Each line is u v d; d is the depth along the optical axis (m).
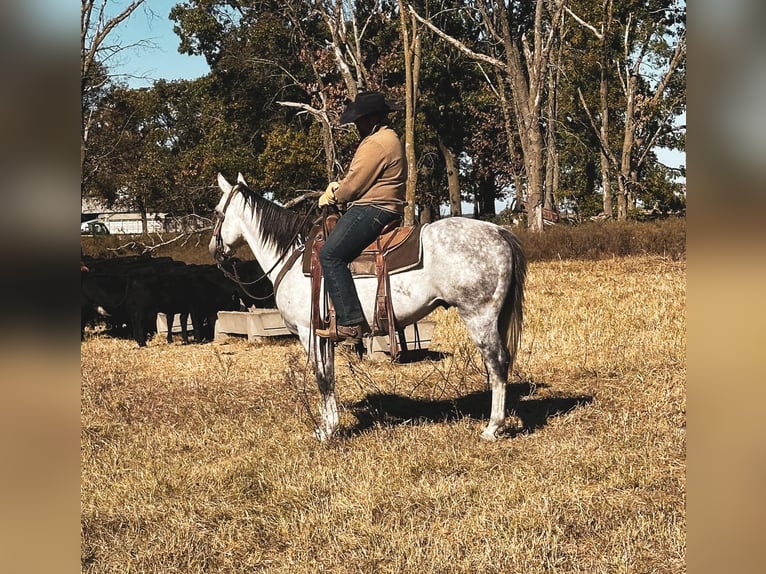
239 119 41.47
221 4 40.78
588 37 40.47
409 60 25.36
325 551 4.69
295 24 32.25
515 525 4.80
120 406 8.47
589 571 4.25
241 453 6.66
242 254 23.56
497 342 6.57
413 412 7.87
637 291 16.09
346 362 10.44
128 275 14.27
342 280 6.34
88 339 14.80
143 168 40.88
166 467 6.27
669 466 5.78
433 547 4.59
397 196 6.41
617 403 7.77
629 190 40.75
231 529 5.00
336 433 6.82
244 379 9.74
